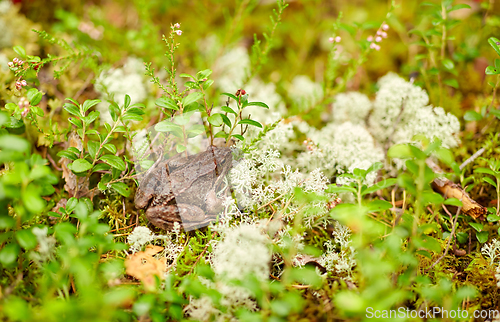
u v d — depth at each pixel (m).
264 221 0.72
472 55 0.83
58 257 0.71
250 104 0.73
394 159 0.78
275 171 0.77
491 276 0.72
